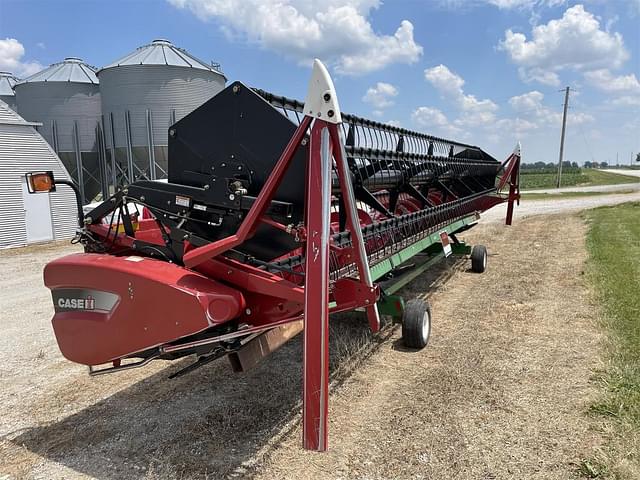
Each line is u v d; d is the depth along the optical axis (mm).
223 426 3271
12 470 2863
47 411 3613
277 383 3930
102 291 2867
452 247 8055
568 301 5844
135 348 2838
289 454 2908
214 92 24656
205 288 2785
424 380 3855
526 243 10891
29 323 6051
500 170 9562
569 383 3637
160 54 23562
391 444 2963
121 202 3367
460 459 2781
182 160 3189
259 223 2904
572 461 2693
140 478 2738
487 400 3461
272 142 2912
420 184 5922
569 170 89312
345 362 4258
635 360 3893
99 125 27031
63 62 28609
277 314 2988
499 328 5035
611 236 10609
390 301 4473
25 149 14438
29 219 14617
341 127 2643
